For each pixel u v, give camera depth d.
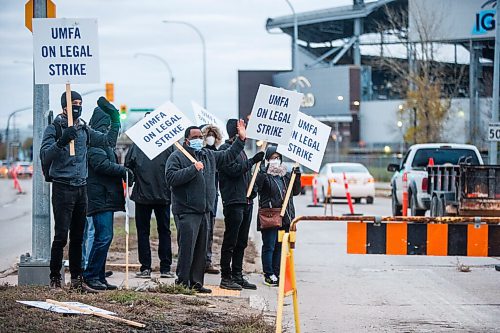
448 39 73.75
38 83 13.24
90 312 11.52
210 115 19.55
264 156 16.11
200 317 12.34
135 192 17.11
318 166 15.27
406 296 16.33
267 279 17.33
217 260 20.70
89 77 13.23
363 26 105.06
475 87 75.19
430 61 67.88
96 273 14.53
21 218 37.50
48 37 13.21
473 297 16.25
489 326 13.38
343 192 47.28
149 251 17.36
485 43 76.50
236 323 12.05
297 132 15.24
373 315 14.30
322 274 19.44
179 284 14.91
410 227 11.61
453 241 11.68
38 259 14.68
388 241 11.60
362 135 106.88
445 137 67.88
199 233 15.05
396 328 13.17
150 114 14.54
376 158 81.19
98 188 14.51
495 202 22.97
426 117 62.53
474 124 70.81
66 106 13.66
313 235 29.22
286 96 13.66
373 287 17.48
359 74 106.25
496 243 11.69
